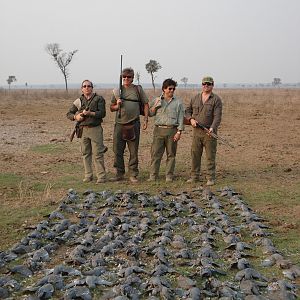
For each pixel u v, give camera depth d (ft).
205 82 35.27
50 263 20.94
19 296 17.71
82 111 35.47
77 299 17.10
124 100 35.58
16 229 25.63
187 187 35.40
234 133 66.85
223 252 22.30
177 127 36.22
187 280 18.37
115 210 28.99
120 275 19.25
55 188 34.81
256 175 39.70
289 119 86.07
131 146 36.19
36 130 67.87
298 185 36.09
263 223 26.76
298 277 19.48
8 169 41.09
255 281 18.67
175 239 23.16
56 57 197.06
